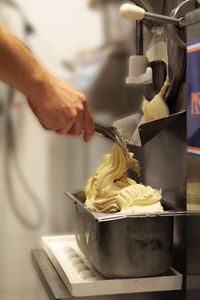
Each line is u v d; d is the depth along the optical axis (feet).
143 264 2.72
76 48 5.56
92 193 3.16
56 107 2.66
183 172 3.15
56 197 5.65
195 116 2.43
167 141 3.41
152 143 3.69
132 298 2.82
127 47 5.49
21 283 5.67
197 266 2.48
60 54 5.55
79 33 5.55
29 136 5.57
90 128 2.89
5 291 5.65
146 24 3.46
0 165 5.55
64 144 5.60
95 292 2.72
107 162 3.09
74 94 2.80
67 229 5.69
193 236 2.52
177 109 3.19
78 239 3.27
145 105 3.36
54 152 5.61
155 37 3.39
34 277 5.69
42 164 5.61
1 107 5.49
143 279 2.76
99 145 5.62
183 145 3.14
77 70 5.59
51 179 5.63
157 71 3.29
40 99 2.64
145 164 3.84
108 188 2.93
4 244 5.61
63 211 5.66
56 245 3.63
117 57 5.58
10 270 5.64
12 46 2.52
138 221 2.70
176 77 3.07
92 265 3.05
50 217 5.66
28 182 5.60
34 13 5.46
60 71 5.57
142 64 3.32
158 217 2.73
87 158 5.63
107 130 3.00
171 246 2.84
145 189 2.81
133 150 4.10
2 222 5.60
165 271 2.83
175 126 3.26
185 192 3.13
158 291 2.86
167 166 3.41
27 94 2.65
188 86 2.50
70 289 2.74
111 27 5.51
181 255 3.18
